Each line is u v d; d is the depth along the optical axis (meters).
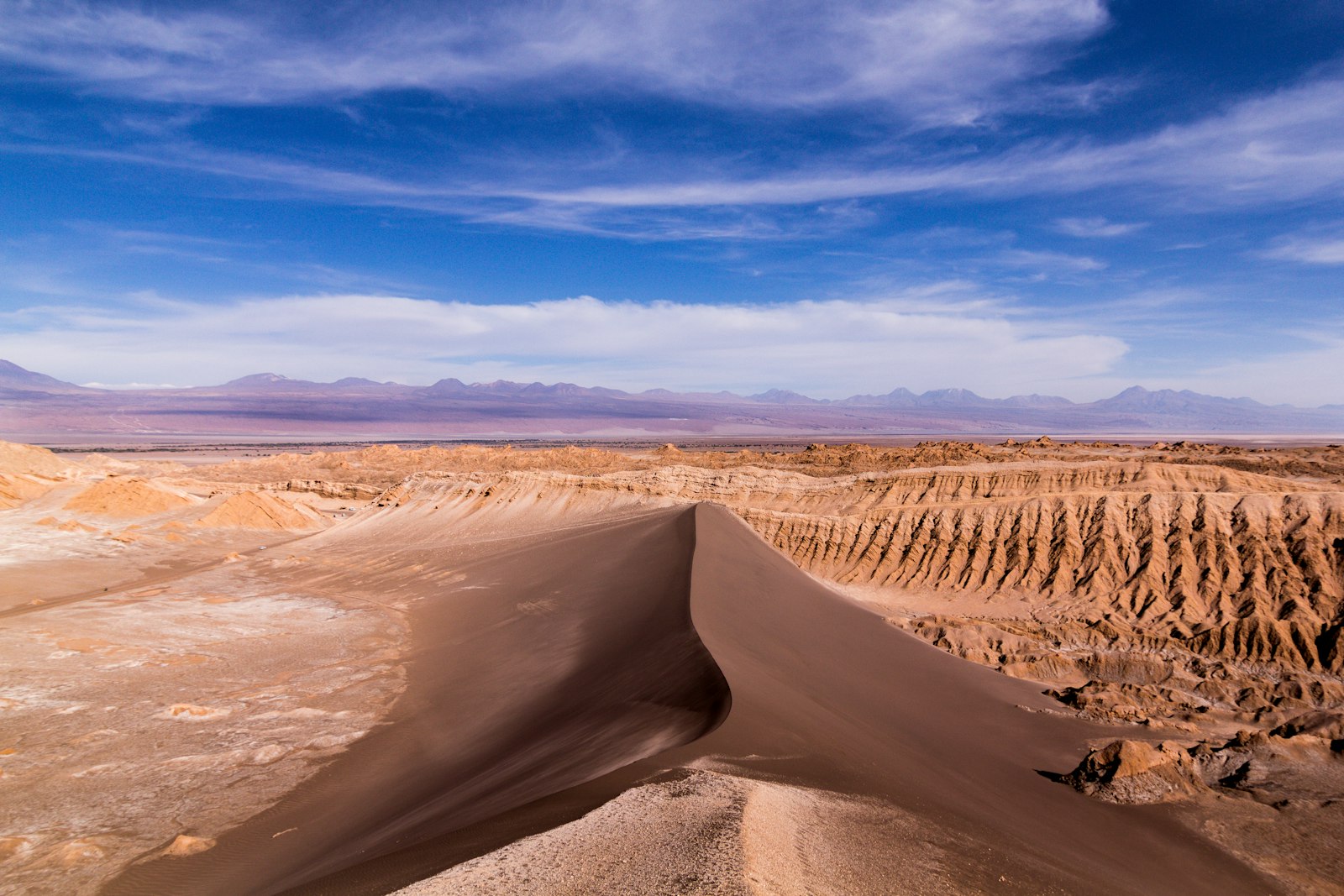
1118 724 32.28
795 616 40.72
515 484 95.50
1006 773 24.27
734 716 20.05
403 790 24.42
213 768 27.45
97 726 31.38
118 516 100.31
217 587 66.12
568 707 29.14
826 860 12.34
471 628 48.75
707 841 11.62
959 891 12.69
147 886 19.36
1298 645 46.16
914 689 32.97
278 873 18.59
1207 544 57.19
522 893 10.38
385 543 85.88
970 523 68.00
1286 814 22.05
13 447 122.69
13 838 21.64
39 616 49.84
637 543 59.62
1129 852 19.16
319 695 36.38
